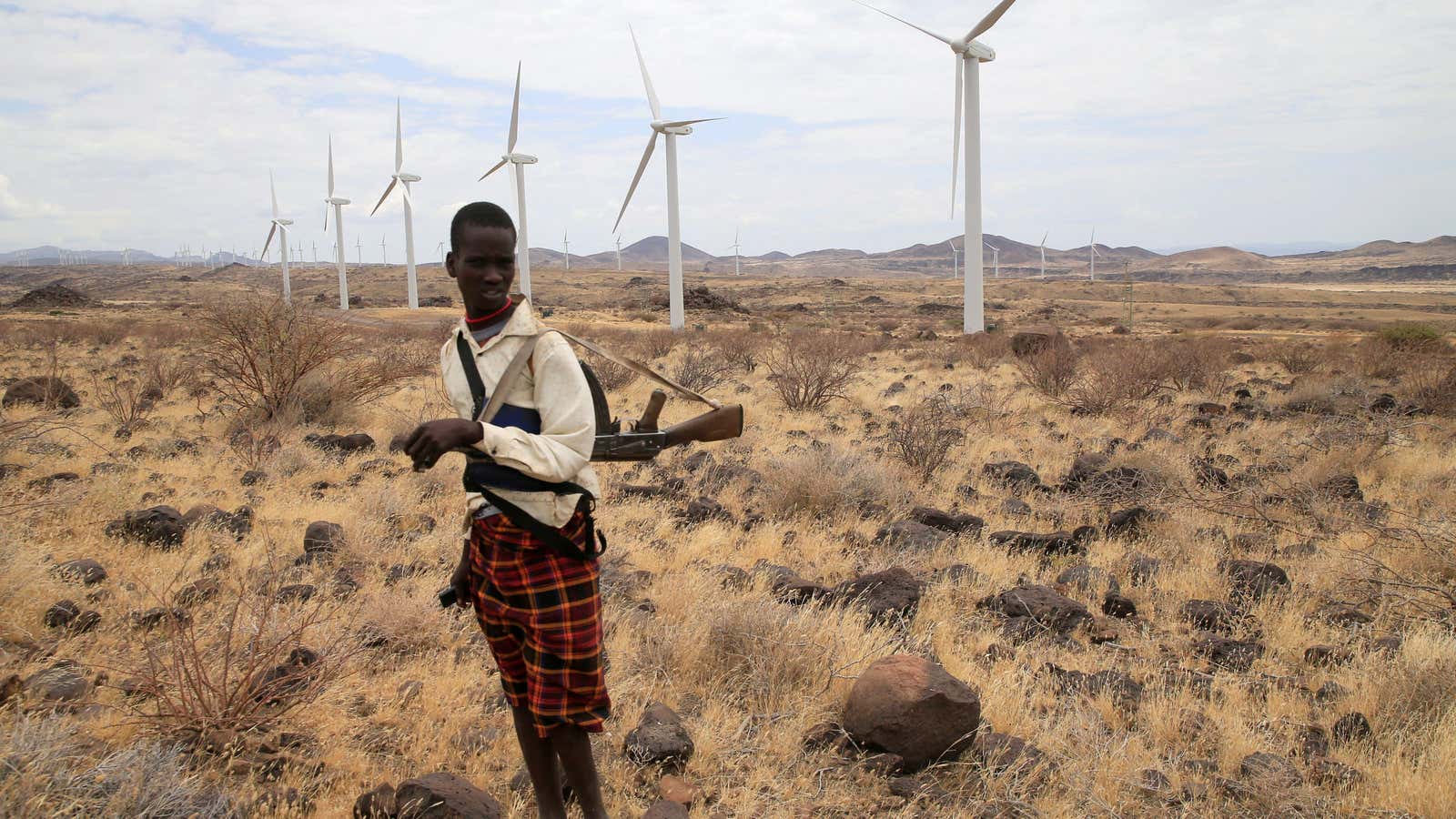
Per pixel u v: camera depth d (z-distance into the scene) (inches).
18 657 179.3
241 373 534.0
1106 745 165.0
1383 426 491.8
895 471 398.6
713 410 118.5
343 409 556.1
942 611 242.2
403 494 343.9
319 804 137.3
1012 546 307.9
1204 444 516.1
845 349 1023.6
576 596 107.8
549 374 102.8
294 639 180.9
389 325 1722.4
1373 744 174.2
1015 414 633.6
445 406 616.1
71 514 293.7
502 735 163.6
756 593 245.3
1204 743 174.4
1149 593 266.8
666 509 338.6
